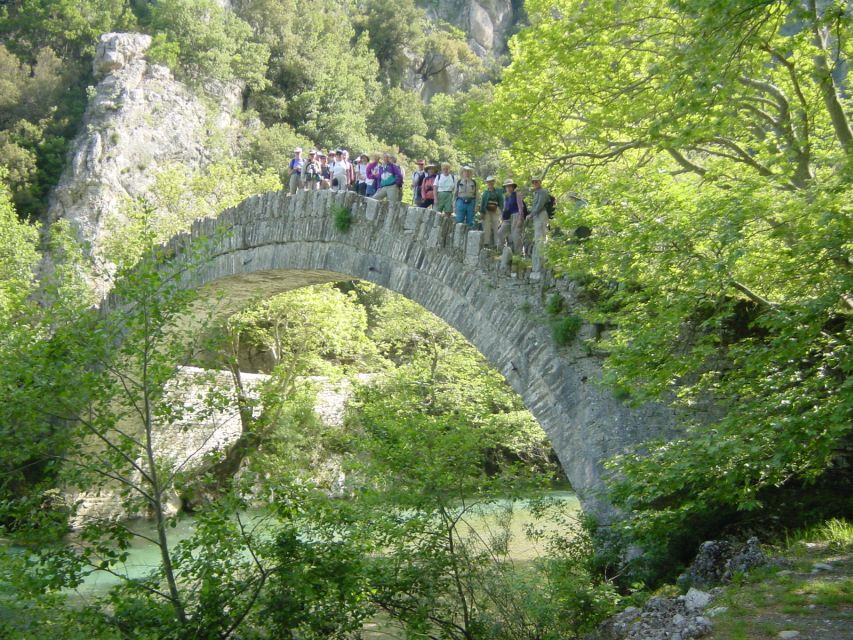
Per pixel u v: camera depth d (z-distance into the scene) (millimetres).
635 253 11203
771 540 11836
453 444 11812
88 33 67000
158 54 59594
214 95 63469
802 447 9695
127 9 70125
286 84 71062
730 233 9891
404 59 85688
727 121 13125
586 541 12695
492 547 11414
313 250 20578
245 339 35125
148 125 56906
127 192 54500
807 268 10242
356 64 76188
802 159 13656
